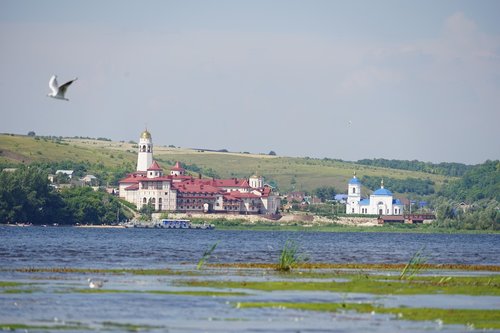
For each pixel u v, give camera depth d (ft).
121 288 580.30
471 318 477.36
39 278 638.94
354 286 614.34
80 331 422.00
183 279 650.84
